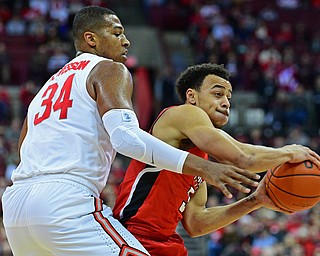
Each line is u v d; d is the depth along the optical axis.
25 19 25.72
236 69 24.91
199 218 5.60
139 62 26.77
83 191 4.78
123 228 4.93
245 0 29.72
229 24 27.67
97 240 4.71
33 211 4.73
